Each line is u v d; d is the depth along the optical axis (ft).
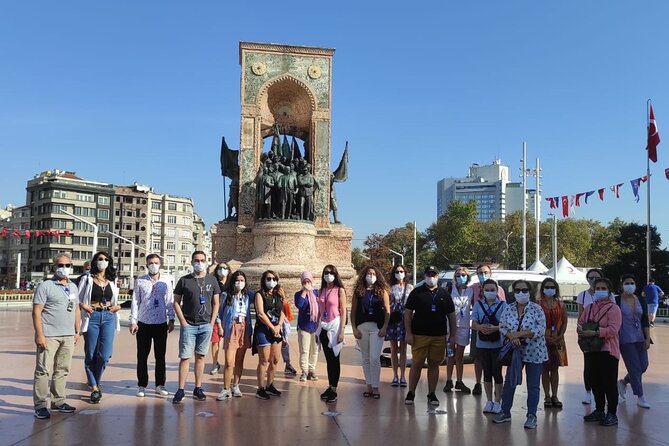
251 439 24.97
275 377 41.32
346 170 104.47
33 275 362.74
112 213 392.27
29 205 386.32
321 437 25.45
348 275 94.07
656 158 105.91
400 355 38.81
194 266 33.24
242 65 99.86
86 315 32.96
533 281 47.42
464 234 277.64
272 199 93.15
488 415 30.48
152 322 34.14
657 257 169.48
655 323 104.94
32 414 29.22
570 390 37.65
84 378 39.47
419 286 33.71
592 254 276.41
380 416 29.71
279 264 86.07
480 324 32.19
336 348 33.55
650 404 33.68
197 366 33.19
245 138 98.43
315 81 101.45
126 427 26.84
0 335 69.10
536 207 166.61
